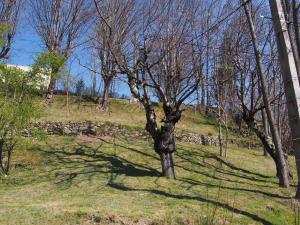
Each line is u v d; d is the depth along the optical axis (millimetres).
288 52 6570
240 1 14766
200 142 23094
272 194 12562
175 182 12984
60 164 15188
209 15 14766
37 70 13555
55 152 17016
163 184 12484
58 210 8977
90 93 30781
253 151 23703
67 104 25516
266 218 9688
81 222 8484
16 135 13203
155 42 13969
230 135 26156
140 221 8578
